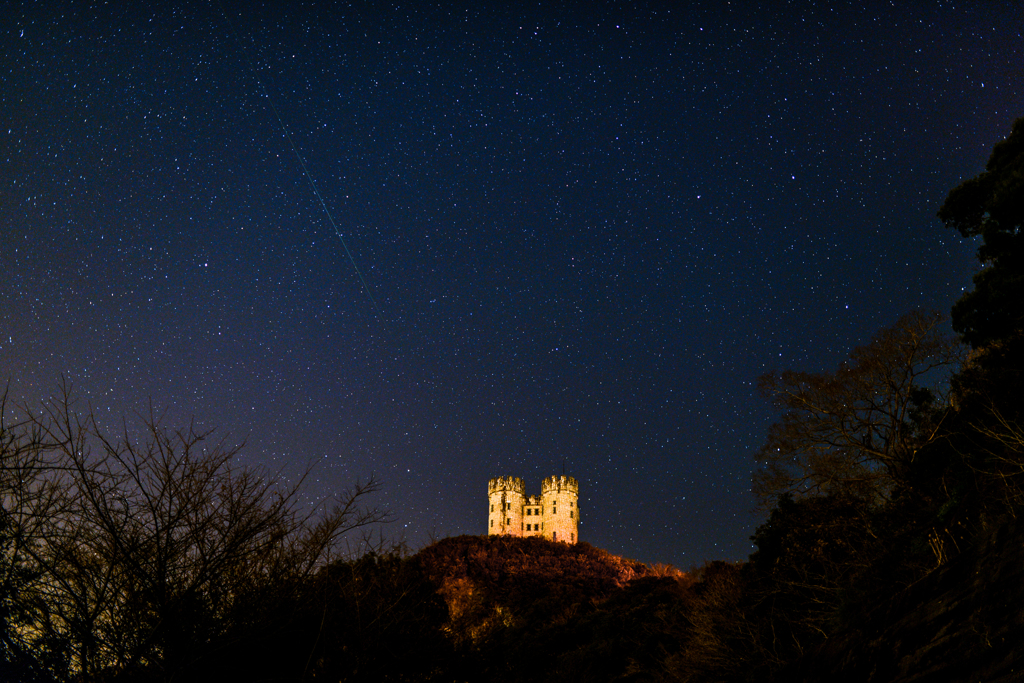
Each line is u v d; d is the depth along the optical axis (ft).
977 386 63.41
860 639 35.45
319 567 28.58
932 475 68.39
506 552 235.81
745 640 71.61
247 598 25.54
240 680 25.77
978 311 72.90
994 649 24.72
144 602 23.68
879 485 76.64
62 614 22.02
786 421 84.69
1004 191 70.13
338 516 28.81
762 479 85.05
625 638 102.89
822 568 74.08
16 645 21.39
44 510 21.88
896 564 53.67
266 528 26.16
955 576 30.78
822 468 80.59
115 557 23.08
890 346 81.92
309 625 28.48
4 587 20.71
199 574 24.32
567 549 259.39
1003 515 33.01
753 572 89.04
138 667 23.30
